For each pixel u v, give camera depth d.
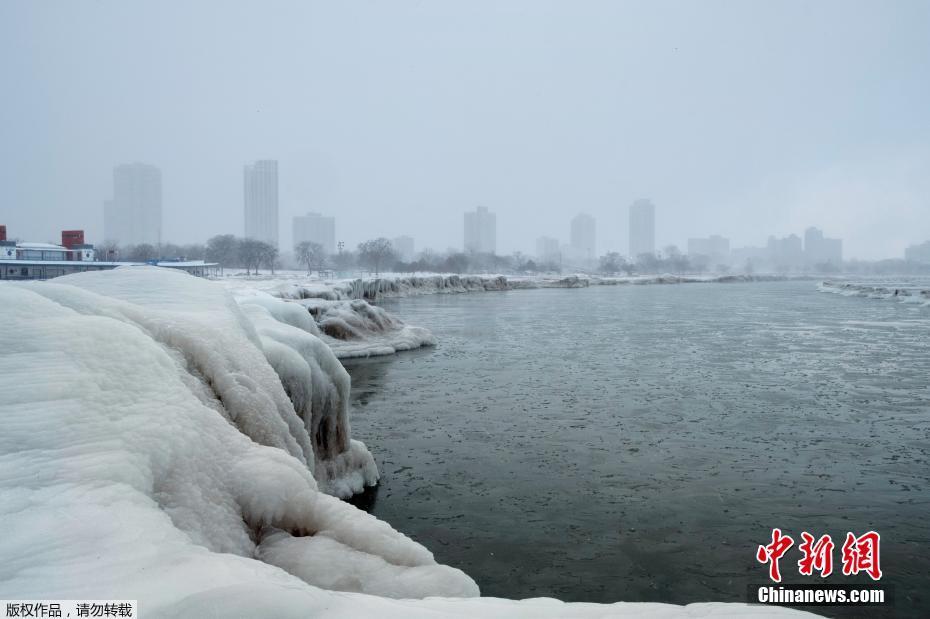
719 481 10.77
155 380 4.69
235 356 6.52
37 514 3.10
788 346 28.34
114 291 8.04
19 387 4.03
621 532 8.79
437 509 9.55
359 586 4.04
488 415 15.36
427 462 11.70
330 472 9.91
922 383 19.47
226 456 4.66
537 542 8.48
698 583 7.45
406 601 3.11
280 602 2.51
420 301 64.06
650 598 7.10
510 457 12.03
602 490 10.33
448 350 27.23
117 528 3.09
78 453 3.70
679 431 13.91
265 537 4.49
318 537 4.47
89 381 4.29
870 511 9.55
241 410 5.95
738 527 8.96
